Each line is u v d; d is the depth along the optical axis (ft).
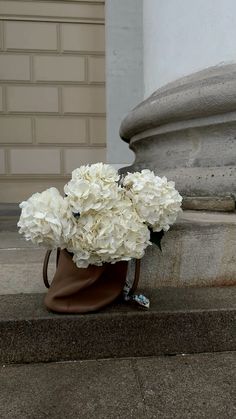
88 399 7.27
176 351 8.98
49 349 8.62
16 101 33.37
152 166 15.96
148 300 9.14
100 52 33.76
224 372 8.16
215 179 13.07
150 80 18.10
